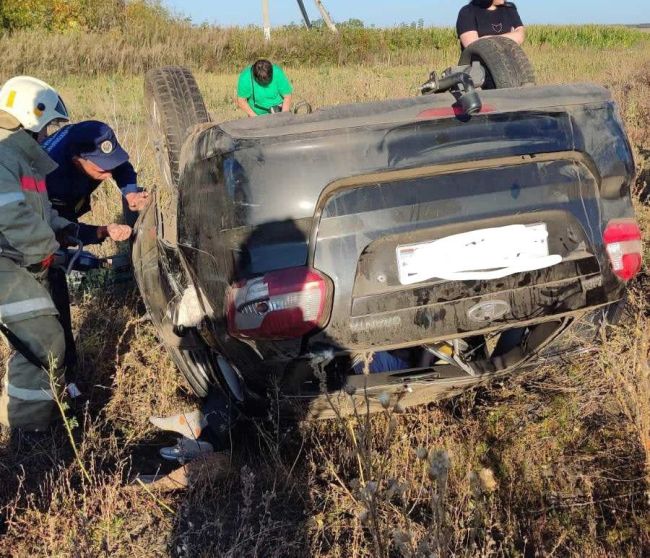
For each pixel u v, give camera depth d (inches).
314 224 116.0
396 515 118.3
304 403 129.2
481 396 155.2
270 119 122.3
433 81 130.0
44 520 125.0
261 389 129.1
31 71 935.7
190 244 131.1
